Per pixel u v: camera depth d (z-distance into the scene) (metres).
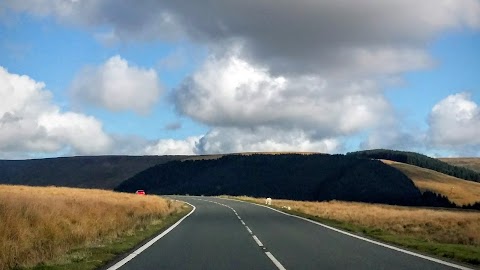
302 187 132.50
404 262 12.66
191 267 11.93
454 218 38.06
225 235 20.77
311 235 20.69
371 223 31.80
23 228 15.41
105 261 12.70
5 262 11.38
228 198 82.06
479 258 12.96
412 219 36.12
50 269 10.93
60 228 17.91
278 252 14.88
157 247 16.25
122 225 23.27
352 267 11.85
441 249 15.19
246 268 11.77
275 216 35.41
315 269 11.58
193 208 48.56
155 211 36.59
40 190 55.25
